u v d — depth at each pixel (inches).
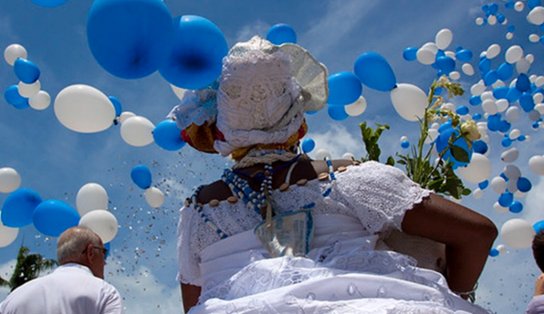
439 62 170.9
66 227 147.6
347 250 62.1
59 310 130.0
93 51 75.4
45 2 111.6
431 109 111.4
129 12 72.6
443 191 98.4
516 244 159.0
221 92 71.2
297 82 74.3
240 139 70.4
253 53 70.3
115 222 154.0
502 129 183.8
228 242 66.6
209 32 76.2
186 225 71.6
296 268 59.4
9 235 161.8
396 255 60.9
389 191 64.4
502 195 178.1
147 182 159.0
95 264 142.2
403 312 53.8
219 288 63.2
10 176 175.0
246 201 67.9
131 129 153.6
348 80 112.7
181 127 78.0
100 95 136.3
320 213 64.6
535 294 138.3
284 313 55.2
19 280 442.0
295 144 73.2
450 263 67.9
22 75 160.1
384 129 107.8
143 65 75.7
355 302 54.8
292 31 123.3
